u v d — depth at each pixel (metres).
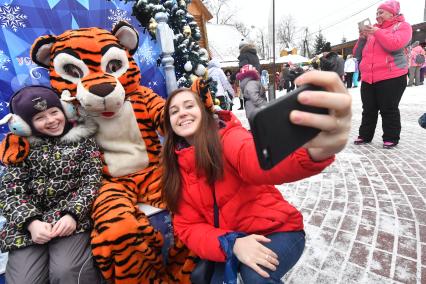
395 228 2.20
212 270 1.45
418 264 1.82
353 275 1.79
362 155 3.86
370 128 4.30
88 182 1.77
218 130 1.48
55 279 1.50
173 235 1.95
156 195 1.94
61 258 1.52
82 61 1.82
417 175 3.06
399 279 1.72
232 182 1.39
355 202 2.65
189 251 1.75
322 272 1.84
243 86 5.02
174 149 1.57
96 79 1.79
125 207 1.62
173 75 2.82
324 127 0.75
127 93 2.05
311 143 0.85
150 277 1.73
